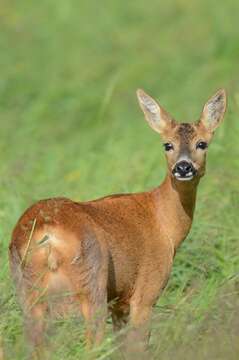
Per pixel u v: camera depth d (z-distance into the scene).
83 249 11.15
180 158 12.71
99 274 11.33
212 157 17.48
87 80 25.44
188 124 13.12
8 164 19.34
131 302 12.33
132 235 12.21
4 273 12.34
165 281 12.59
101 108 22.28
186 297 12.11
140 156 18.41
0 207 15.33
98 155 19.08
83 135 22.36
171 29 27.75
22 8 30.84
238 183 15.77
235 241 14.11
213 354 10.78
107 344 11.22
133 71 24.80
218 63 23.53
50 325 11.05
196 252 13.78
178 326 11.39
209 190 15.72
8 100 24.92
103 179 17.14
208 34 26.75
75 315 11.27
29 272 11.12
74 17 29.61
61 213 11.25
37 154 20.72
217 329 11.25
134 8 29.66
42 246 11.05
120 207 12.37
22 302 11.21
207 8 28.41
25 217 11.33
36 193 16.27
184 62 25.05
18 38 28.84
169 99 22.44
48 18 30.00
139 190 16.00
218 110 13.19
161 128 13.17
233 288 12.36
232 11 27.55
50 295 11.15
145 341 11.68
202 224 14.25
